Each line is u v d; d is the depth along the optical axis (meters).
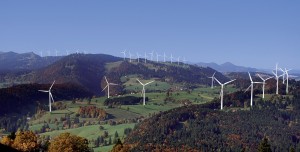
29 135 155.75
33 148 152.12
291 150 153.25
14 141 152.25
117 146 154.50
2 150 116.50
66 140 146.75
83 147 150.25
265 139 134.88
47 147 161.25
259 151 134.75
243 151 162.38
